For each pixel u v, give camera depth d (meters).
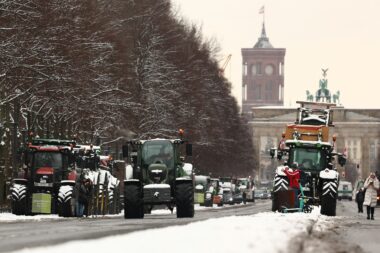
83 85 136.00
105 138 172.38
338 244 38.03
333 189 91.38
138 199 87.06
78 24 137.25
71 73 129.38
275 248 29.42
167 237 32.72
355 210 153.88
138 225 57.50
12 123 115.06
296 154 100.56
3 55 109.88
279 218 55.09
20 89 119.31
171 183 90.38
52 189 95.12
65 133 145.62
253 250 28.06
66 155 96.19
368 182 95.50
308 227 46.12
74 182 92.31
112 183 117.81
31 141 102.62
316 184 96.94
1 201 111.38
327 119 125.00
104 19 164.62
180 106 198.62
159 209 149.38
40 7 121.25
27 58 112.81
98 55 150.25
